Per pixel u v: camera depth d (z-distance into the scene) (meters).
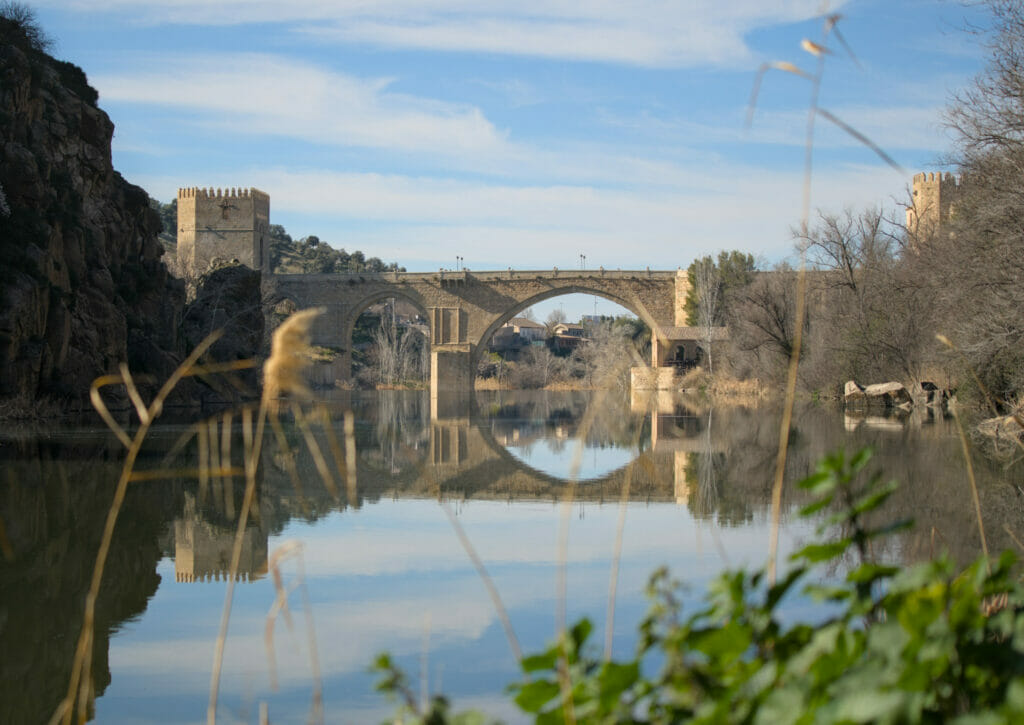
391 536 17.48
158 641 10.93
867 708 2.87
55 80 53.94
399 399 85.75
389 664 3.70
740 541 16.27
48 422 39.38
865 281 60.62
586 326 122.50
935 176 74.00
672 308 109.88
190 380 56.88
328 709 8.71
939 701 3.14
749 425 43.97
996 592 3.94
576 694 3.49
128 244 58.41
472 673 9.65
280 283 115.19
